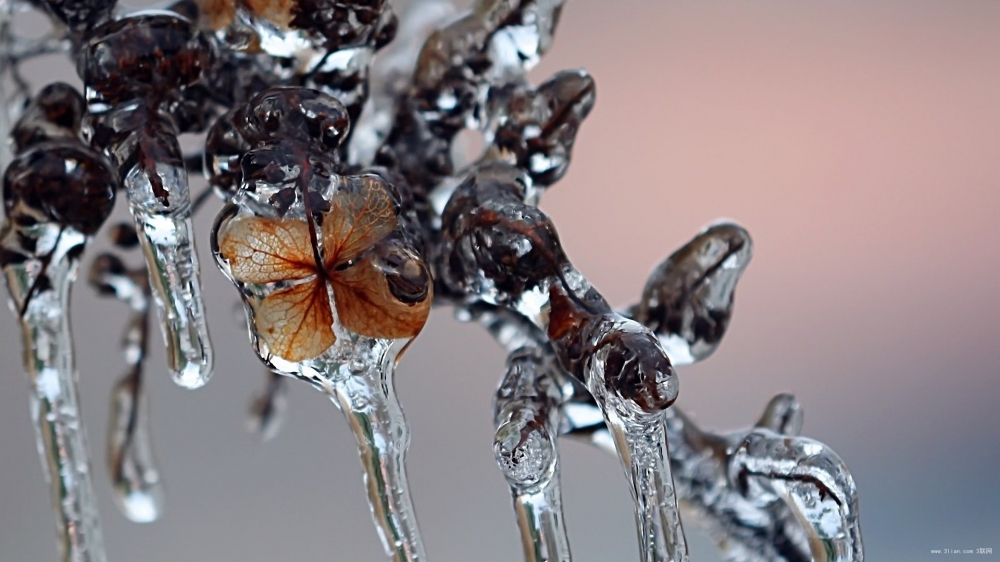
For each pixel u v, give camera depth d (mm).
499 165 566
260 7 557
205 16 565
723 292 577
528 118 572
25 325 563
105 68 551
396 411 546
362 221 542
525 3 579
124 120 551
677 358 577
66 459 565
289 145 542
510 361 565
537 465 547
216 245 540
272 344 541
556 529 549
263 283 540
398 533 544
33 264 562
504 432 549
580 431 572
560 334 549
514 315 579
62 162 558
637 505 541
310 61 562
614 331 542
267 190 539
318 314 541
